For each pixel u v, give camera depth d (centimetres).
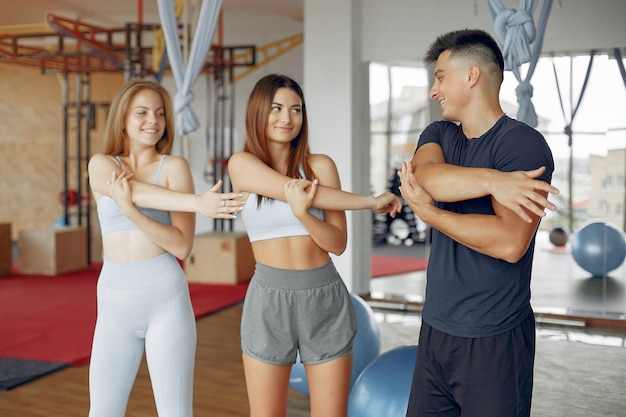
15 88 1223
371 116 729
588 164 635
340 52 700
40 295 742
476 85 193
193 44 556
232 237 818
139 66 841
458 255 192
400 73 713
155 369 262
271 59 1104
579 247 646
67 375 466
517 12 395
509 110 645
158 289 260
